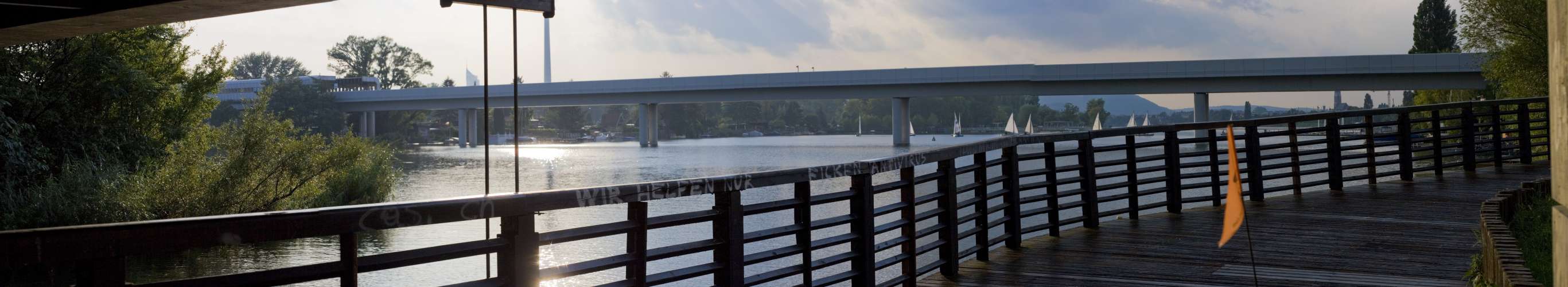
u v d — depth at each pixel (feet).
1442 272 20.63
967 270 20.95
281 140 88.84
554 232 11.35
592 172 170.81
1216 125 31.14
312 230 9.08
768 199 101.04
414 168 188.34
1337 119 35.81
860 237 16.47
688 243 13.32
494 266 65.10
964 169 20.99
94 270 7.88
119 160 78.59
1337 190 35.53
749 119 582.76
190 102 88.89
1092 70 191.31
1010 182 23.47
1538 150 60.95
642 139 289.53
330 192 94.58
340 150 91.91
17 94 68.54
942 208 19.94
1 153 64.95
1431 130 40.47
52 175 70.44
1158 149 199.82
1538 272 16.96
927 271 19.35
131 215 71.67
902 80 215.51
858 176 16.49
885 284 17.47
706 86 243.81
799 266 15.39
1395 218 28.78
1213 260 22.16
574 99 269.23
